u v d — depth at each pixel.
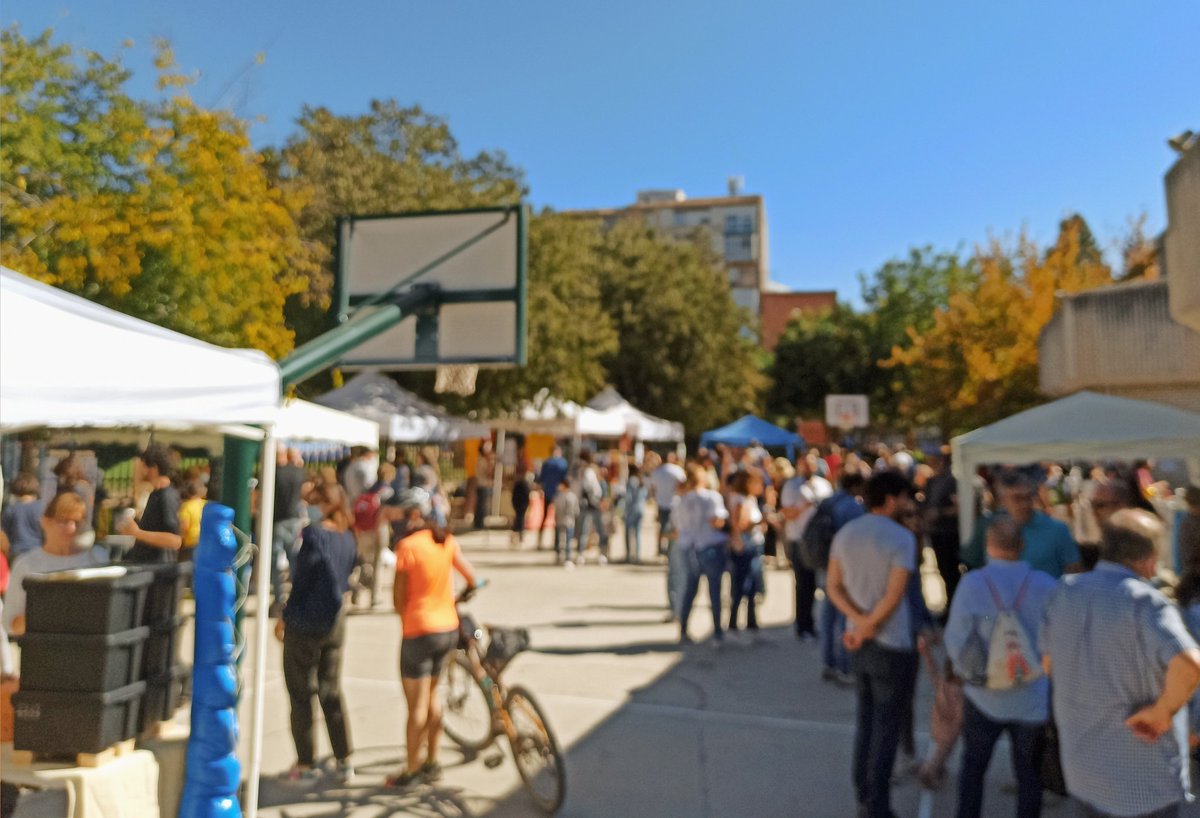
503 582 12.09
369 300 7.95
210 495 9.81
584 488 14.08
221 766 3.73
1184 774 2.76
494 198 23.20
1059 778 4.02
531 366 21.09
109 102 16.44
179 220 15.30
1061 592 3.00
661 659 7.76
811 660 7.77
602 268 36.00
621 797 4.72
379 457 17.42
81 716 3.42
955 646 3.62
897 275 42.09
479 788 4.86
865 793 4.24
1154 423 7.67
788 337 45.50
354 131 25.06
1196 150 8.20
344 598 4.91
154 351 3.28
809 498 8.56
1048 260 23.42
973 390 23.17
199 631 3.84
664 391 36.53
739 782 4.95
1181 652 2.66
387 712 6.28
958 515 8.72
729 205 83.38
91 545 4.40
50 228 14.88
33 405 2.77
